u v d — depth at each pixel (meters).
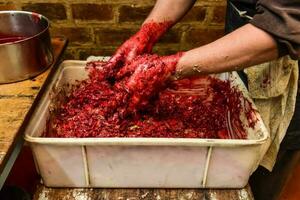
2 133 0.67
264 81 0.88
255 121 0.82
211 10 1.26
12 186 0.90
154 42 0.94
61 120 0.90
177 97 1.03
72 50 1.35
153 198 0.77
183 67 0.73
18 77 0.84
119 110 0.83
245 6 0.89
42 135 0.80
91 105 0.90
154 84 0.76
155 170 0.75
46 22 0.90
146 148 0.70
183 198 0.77
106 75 0.90
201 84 1.06
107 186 0.78
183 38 1.33
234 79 0.97
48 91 0.87
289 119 0.90
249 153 0.71
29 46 0.82
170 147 0.70
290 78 0.86
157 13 0.96
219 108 1.01
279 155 1.04
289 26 0.61
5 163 0.62
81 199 0.76
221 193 0.78
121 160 0.72
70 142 0.68
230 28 0.98
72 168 0.74
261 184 1.15
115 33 1.30
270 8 0.64
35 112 0.79
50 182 0.77
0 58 0.79
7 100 0.78
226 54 0.69
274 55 0.68
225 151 0.71
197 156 0.72
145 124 0.88
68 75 1.01
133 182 0.77
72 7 1.23
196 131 0.92
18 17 0.95
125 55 0.88
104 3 1.22
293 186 1.54
